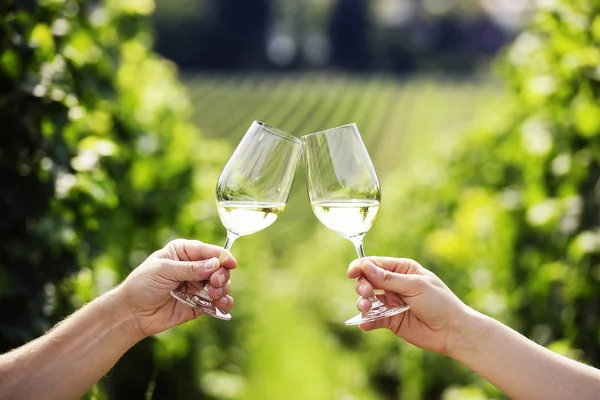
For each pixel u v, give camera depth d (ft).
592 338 9.77
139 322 5.93
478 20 233.35
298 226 60.49
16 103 8.50
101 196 9.50
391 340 23.90
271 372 22.45
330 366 25.68
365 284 5.98
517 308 12.71
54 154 8.85
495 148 18.93
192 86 133.69
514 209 13.04
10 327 8.16
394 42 227.40
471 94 115.55
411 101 111.04
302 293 37.50
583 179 10.66
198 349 15.26
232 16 206.69
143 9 14.02
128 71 14.02
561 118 11.28
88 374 5.72
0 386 5.48
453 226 21.08
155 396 14.76
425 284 5.86
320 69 225.56
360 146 6.34
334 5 225.15
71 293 9.02
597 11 10.90
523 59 14.44
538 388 5.63
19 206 8.52
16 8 8.84
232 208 6.16
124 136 13.15
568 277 10.46
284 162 6.22
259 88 132.05
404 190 29.17
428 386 19.76
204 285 6.19
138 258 13.74
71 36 10.93
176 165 15.81
